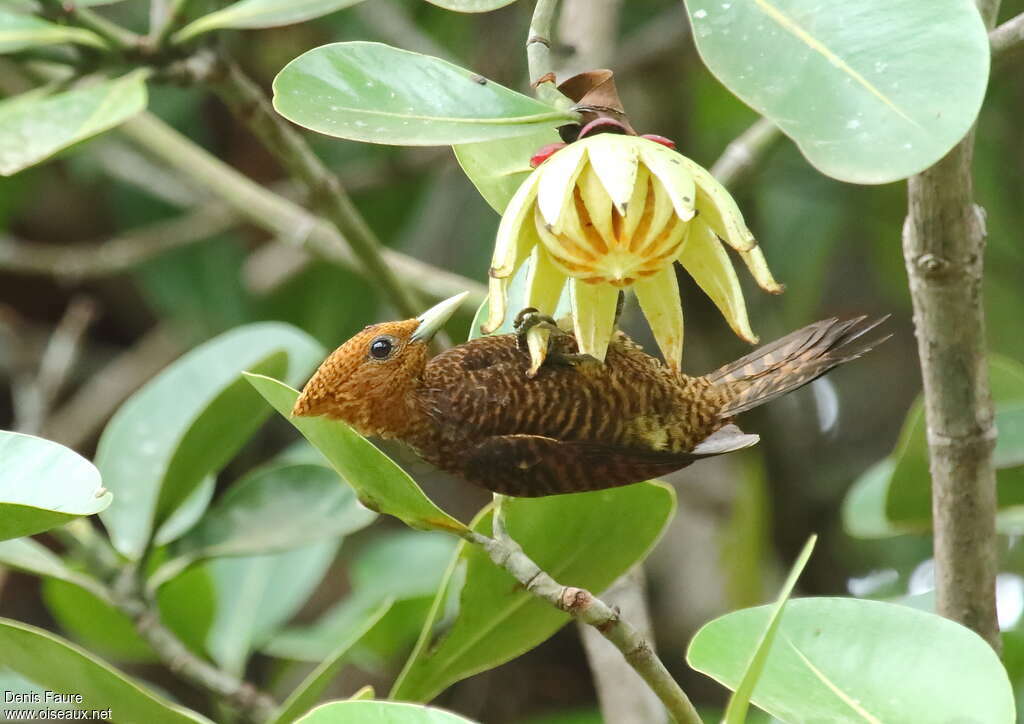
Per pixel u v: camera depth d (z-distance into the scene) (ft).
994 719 16.93
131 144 19.51
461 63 22.38
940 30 16.74
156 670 21.07
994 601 17.35
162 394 17.74
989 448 17.30
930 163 16.66
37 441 16.94
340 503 17.61
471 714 23.03
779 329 22.49
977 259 17.21
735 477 22.49
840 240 25.32
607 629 16.90
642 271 16.76
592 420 17.01
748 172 17.80
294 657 18.19
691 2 16.83
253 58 22.76
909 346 25.22
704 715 20.84
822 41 16.78
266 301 23.54
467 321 18.72
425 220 24.03
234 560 18.06
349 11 22.04
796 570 16.72
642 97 22.66
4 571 20.16
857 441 24.64
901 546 23.17
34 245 26.05
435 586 18.30
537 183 16.76
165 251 22.65
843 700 16.97
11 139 17.30
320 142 23.81
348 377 16.99
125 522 17.58
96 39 17.51
